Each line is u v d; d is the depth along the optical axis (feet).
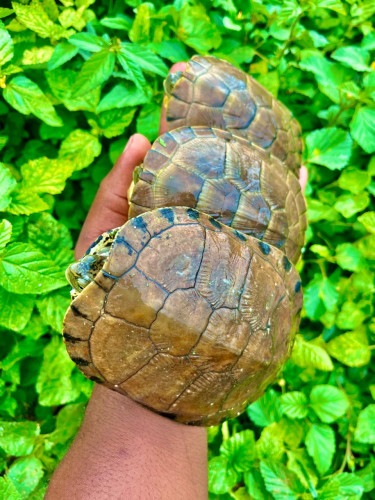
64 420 0.86
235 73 0.86
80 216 0.96
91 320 0.60
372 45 1.01
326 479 0.93
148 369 0.61
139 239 0.59
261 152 0.81
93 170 0.92
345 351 0.97
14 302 0.74
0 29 0.69
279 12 0.93
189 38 0.89
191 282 0.59
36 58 0.79
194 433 0.71
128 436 0.65
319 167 1.04
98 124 0.86
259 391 0.73
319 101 1.06
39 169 0.74
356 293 1.00
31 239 0.79
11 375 0.83
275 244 0.77
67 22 0.80
